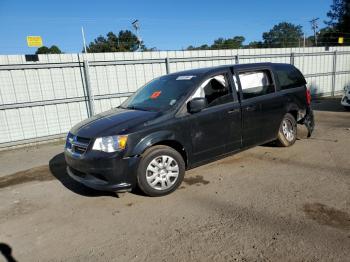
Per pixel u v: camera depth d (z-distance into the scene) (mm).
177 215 3666
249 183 4496
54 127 9102
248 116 5180
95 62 9477
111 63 9734
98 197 4410
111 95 9898
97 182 4027
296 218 3375
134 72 10242
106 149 3902
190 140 4473
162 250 2979
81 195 4570
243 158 5695
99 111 9805
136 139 3988
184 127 4391
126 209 3939
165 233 3283
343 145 6180
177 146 4465
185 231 3289
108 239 3262
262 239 3020
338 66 16312
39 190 4965
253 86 5387
